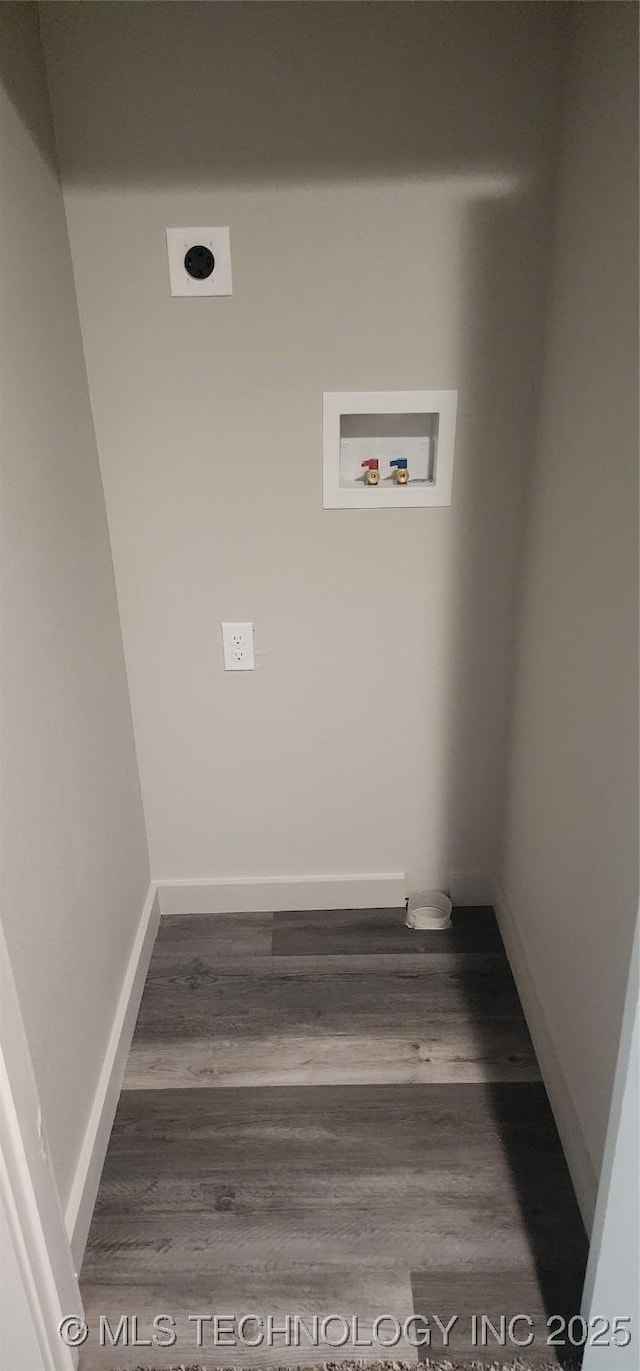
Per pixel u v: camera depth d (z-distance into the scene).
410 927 1.99
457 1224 1.35
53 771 1.28
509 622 1.77
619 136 1.16
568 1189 1.40
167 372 1.56
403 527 1.69
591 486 1.29
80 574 1.46
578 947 1.39
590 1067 1.33
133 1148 1.48
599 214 1.24
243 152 1.42
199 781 1.92
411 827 2.00
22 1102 1.03
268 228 1.47
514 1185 1.40
